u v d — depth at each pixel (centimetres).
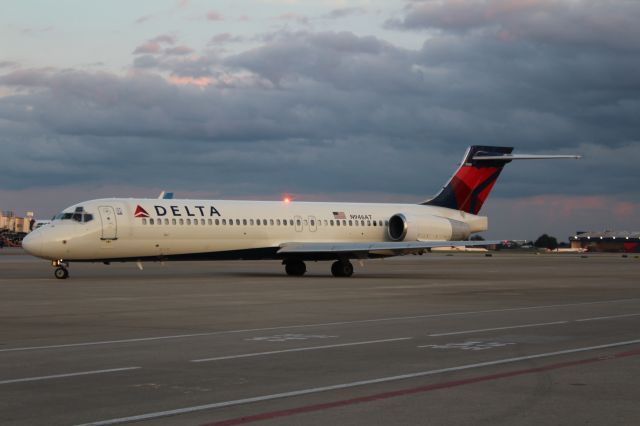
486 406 1105
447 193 5688
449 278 4759
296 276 4947
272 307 2645
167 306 2669
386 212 5519
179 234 4628
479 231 5753
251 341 1777
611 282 4338
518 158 5641
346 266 5034
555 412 1071
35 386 1245
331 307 2650
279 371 1380
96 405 1111
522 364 1455
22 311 2477
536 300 2986
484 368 1412
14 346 1686
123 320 2222
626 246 18988
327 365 1444
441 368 1411
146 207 4578
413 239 5325
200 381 1287
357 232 5362
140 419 1031
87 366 1430
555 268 6712
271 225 4981
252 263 7825
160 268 6106
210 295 3180
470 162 5709
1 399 1149
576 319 2272
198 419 1030
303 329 2012
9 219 16412
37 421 1023
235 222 4838
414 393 1193
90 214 4391
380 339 1811
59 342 1753
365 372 1371
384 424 1004
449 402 1130
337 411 1073
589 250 19300
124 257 4516
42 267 5981
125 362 1476
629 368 1414
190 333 1923
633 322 2188
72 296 3097
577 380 1298
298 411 1074
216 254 4803
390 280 4472
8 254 10019
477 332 1950
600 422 1016
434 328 2038
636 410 1084
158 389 1223
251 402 1130
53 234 4288
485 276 5072
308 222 5141
